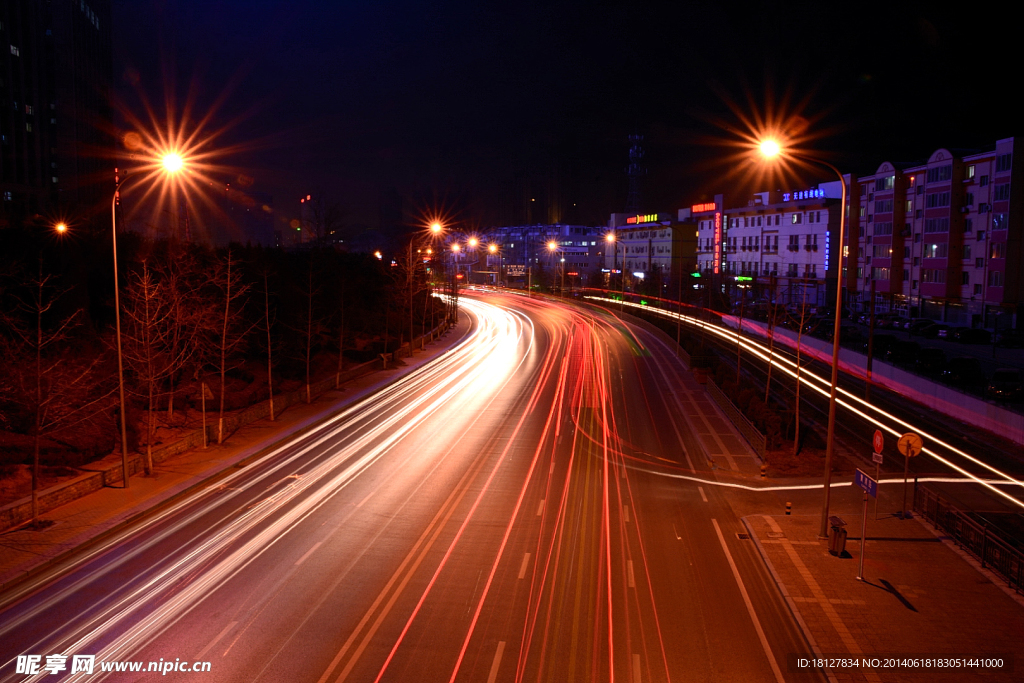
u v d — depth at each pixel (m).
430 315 75.06
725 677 12.56
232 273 38.88
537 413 35.94
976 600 15.41
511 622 14.44
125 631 13.98
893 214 71.50
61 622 14.34
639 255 121.44
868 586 16.06
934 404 37.81
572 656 13.16
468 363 53.06
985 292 60.03
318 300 52.00
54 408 22.53
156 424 29.92
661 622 14.52
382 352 52.41
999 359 48.72
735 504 22.23
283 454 27.81
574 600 15.45
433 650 13.31
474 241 114.88
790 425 31.23
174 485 23.25
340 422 33.72
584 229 146.75
